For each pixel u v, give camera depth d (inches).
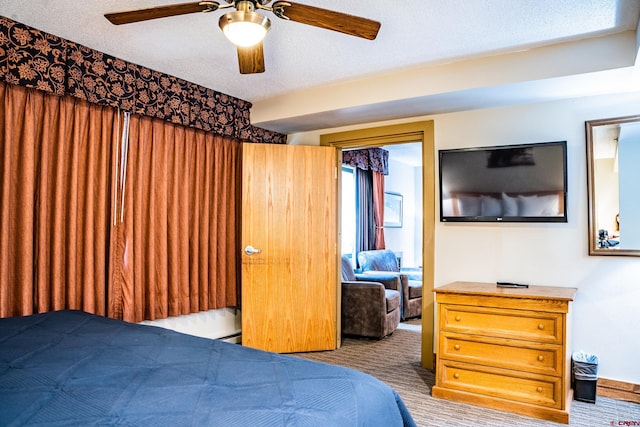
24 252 98.6
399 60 116.4
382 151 260.4
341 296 179.3
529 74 108.3
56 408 43.7
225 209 153.4
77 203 109.7
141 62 118.6
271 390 48.8
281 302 155.4
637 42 93.7
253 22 68.7
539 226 126.1
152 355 60.9
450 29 97.3
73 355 60.5
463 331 112.2
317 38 102.1
